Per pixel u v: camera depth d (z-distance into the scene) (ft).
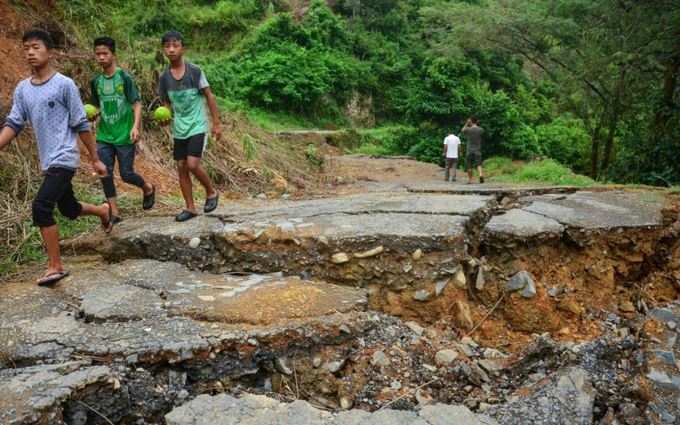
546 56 59.62
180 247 16.20
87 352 10.81
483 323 14.51
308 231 15.62
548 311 14.65
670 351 13.42
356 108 103.40
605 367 12.48
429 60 81.10
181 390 10.75
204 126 18.08
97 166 14.56
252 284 14.25
